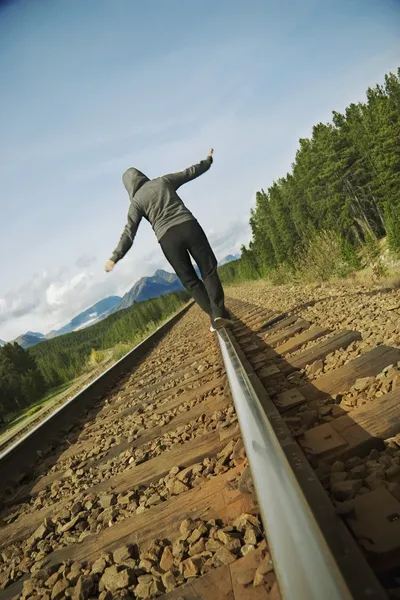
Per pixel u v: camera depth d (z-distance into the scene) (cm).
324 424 191
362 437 172
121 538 177
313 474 113
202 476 207
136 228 390
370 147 5191
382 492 121
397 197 4684
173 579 137
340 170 5509
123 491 231
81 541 195
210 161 405
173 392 445
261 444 133
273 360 389
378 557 101
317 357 326
